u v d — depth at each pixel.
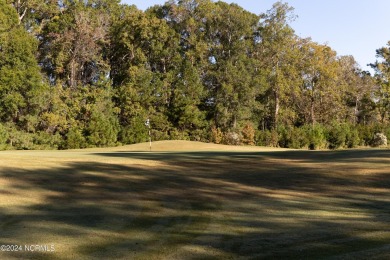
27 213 9.28
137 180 13.65
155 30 54.00
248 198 11.14
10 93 42.31
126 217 9.05
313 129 52.38
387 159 16.36
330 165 15.66
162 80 54.12
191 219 8.91
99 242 7.17
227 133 51.34
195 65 55.91
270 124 62.31
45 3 51.47
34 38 46.16
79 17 51.00
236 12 57.59
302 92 60.31
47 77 50.75
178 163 17.45
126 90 50.91
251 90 54.69
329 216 9.04
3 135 41.25
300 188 12.36
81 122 47.44
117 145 47.53
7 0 46.66
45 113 45.19
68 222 8.53
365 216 8.99
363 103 67.75
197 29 57.88
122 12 58.31
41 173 14.10
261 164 17.22
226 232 7.83
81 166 15.80
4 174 13.58
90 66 54.06
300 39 60.31
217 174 14.98
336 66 60.38
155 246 6.95
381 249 6.49
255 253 6.49
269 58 58.41
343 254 6.30
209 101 57.69
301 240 7.16
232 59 56.75
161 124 51.91
